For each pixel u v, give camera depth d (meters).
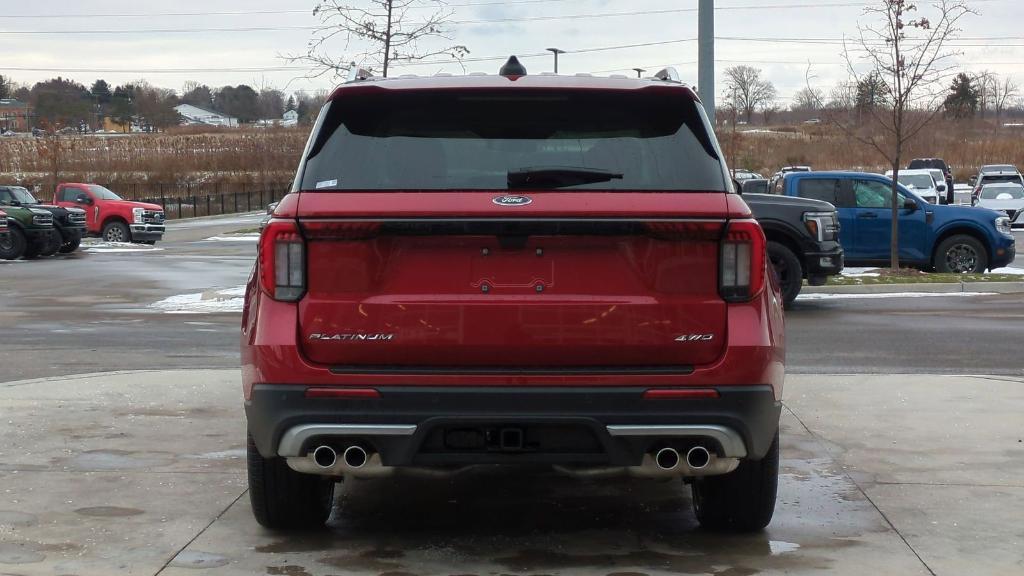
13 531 5.21
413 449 4.37
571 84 4.85
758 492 5.01
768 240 15.64
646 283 4.38
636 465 4.41
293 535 5.23
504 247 4.35
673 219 4.33
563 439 4.41
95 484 6.07
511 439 4.39
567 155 4.70
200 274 22.80
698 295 4.38
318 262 4.39
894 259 19.30
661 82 4.93
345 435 4.38
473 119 4.82
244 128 102.00
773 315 4.55
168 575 4.63
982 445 7.07
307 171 4.64
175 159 69.25
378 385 4.34
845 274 19.72
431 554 4.96
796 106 104.69
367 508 5.76
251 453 4.96
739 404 4.36
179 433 7.34
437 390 4.32
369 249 4.37
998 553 4.95
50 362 10.66
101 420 7.71
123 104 119.75
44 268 24.75
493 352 4.36
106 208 34.97
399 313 4.36
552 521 5.52
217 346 11.83
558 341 4.34
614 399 4.32
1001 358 10.95
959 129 81.81
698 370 4.36
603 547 5.07
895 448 7.00
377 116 4.84
